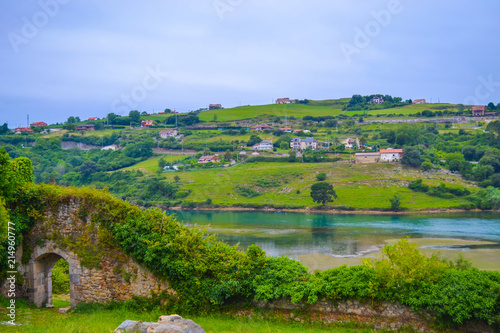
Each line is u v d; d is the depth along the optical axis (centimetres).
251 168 15575
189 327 1420
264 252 2200
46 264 2358
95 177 14425
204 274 2156
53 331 1688
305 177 14188
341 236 7675
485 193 11825
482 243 6738
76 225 2233
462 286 1811
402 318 1883
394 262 2003
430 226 8869
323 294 1961
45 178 13112
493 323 1738
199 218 10450
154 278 2162
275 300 2045
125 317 1994
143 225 2181
